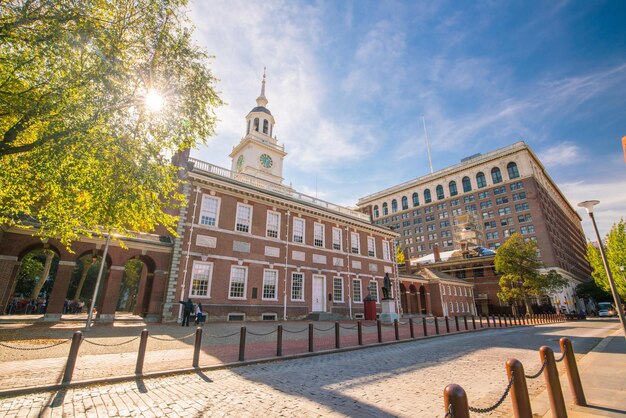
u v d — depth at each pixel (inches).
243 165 1672.0
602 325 1222.9
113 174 471.2
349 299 1357.0
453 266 2568.9
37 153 403.2
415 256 3983.8
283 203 1212.5
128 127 441.7
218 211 1035.9
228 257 1015.6
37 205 618.2
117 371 324.2
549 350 210.8
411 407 236.7
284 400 251.4
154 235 951.6
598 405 229.0
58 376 296.4
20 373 301.0
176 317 864.3
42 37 368.8
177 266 901.2
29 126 407.2
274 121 1862.7
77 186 465.4
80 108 391.9
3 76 403.2
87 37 398.3
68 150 403.9
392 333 757.3
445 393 126.4
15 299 1100.5
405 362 414.9
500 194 3336.6
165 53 470.6
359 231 1533.0
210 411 225.6
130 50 451.2
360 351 504.4
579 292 3085.6
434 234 3860.7
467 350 527.8
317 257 1288.1
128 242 872.3
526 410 163.3
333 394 268.1
